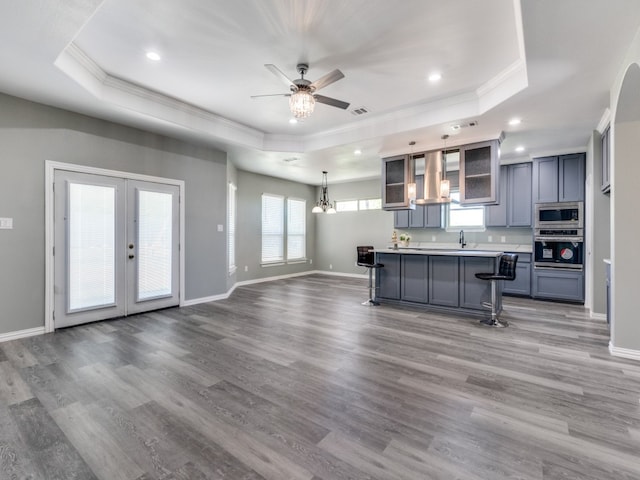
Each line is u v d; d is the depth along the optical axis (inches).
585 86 120.1
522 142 194.1
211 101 161.3
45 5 79.0
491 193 178.4
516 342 135.0
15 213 134.8
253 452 67.2
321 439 71.5
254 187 298.0
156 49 114.1
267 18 96.3
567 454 66.5
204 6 91.0
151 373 104.3
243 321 166.1
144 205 177.9
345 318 173.0
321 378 101.4
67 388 94.1
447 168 269.7
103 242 161.9
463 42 108.0
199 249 208.1
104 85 137.0
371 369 108.2
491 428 75.5
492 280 162.2
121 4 90.0
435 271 189.6
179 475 60.7
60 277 148.1
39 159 140.6
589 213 192.9
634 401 87.6
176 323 161.0
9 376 101.5
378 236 327.6
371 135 185.2
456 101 154.0
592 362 113.9
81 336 139.8
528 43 93.4
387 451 67.5
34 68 109.9
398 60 119.9
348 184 348.2
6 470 62.0
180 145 194.4
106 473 61.2
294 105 115.1
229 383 97.9
